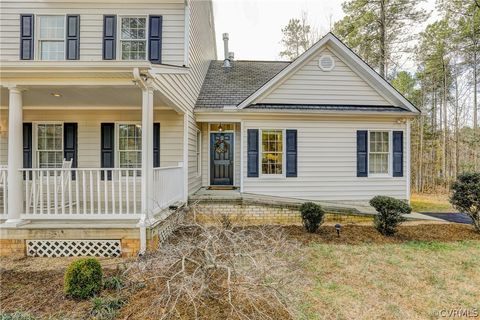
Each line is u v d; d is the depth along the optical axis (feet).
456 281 13.69
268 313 9.78
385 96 29.45
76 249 16.17
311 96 29.17
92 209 16.56
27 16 24.34
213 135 33.60
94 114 25.57
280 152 28.63
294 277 10.70
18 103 16.12
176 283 9.59
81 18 24.63
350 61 29.12
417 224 24.34
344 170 28.63
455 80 58.80
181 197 24.58
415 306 11.41
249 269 10.10
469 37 49.73
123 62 14.48
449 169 57.77
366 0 51.47
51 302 10.62
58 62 14.38
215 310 9.70
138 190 25.32
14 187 16.17
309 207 21.61
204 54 35.24
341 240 19.72
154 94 18.38
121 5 24.63
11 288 11.82
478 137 51.80
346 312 10.80
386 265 15.44
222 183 33.63
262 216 25.72
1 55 24.45
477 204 21.74
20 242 16.10
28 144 25.32
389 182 28.89
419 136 57.88
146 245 15.96
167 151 25.67
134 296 10.84
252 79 36.11
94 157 25.54
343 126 28.63
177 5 24.61
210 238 10.13
